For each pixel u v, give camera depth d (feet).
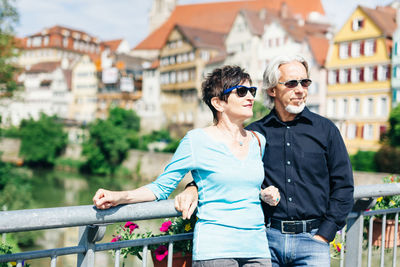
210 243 7.21
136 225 9.80
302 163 8.29
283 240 8.28
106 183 136.98
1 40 81.51
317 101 139.85
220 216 7.29
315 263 8.14
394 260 10.58
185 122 187.01
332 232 8.16
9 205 84.17
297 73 8.44
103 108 231.71
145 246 7.50
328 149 8.37
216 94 7.63
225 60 170.50
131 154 151.74
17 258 6.18
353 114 131.85
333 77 136.67
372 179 87.71
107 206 6.52
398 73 121.49
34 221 5.90
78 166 167.43
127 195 6.76
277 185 8.36
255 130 8.74
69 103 249.75
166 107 197.26
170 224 9.45
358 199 9.54
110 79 226.38
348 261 9.86
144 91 208.54
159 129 197.57
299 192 8.25
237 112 7.55
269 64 8.73
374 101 127.34
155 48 275.18
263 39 157.17
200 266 7.26
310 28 169.89
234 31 168.35
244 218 7.34
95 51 342.23
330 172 8.39
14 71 87.04
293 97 8.44
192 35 188.34
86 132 192.44
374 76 126.82
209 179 7.36
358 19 130.62
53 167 179.73
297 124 8.54
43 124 184.14
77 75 247.50
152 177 143.54
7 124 97.35
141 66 228.43
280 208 8.30
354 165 104.53
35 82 271.90
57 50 324.60
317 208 8.28
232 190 7.35
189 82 185.88
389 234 13.32
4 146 190.39
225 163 7.38
